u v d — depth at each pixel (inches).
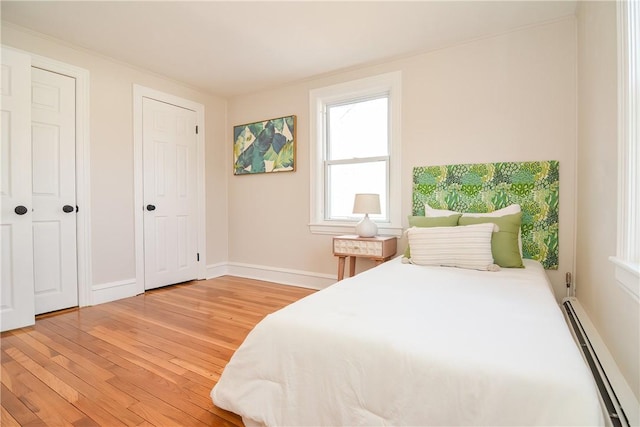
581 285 86.7
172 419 53.9
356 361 41.1
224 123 166.9
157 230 137.3
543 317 47.4
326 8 89.7
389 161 126.8
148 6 88.7
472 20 95.6
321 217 141.6
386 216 128.3
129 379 66.0
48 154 105.0
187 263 149.8
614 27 57.8
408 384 37.2
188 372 68.9
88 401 58.6
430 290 63.1
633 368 46.9
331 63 125.2
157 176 137.2
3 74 91.3
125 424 52.5
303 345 45.3
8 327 90.8
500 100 103.6
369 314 49.6
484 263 83.4
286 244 149.5
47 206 104.8
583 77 84.2
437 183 112.7
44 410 55.9
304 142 143.3
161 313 106.7
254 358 49.2
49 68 105.0
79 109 112.3
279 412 46.0
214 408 56.8
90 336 87.7
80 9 89.8
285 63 125.0
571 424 29.4
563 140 95.4
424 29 100.5
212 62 124.4
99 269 117.9
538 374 32.6
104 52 115.6
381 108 129.8
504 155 103.0
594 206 71.9
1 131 90.8
